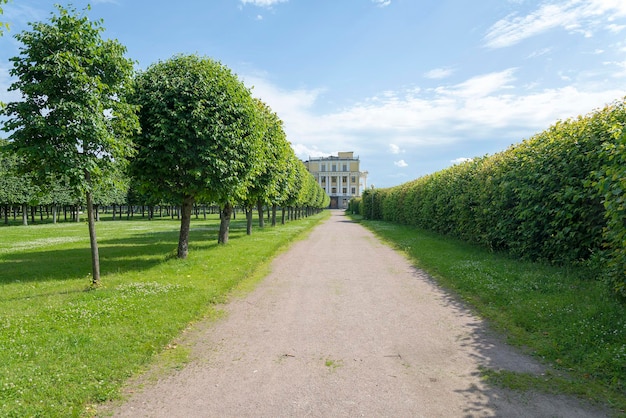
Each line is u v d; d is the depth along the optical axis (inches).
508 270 361.4
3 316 252.8
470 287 324.8
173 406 151.8
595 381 164.6
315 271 437.7
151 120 415.8
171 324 240.1
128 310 261.1
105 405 153.3
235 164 454.6
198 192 457.7
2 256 548.7
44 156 299.1
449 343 214.7
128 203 2023.9
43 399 152.1
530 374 174.7
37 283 364.2
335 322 255.3
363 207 2128.4
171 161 423.5
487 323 246.4
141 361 192.1
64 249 628.1
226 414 145.2
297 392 161.8
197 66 455.5
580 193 310.3
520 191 406.6
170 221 1808.6
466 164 696.4
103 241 763.4
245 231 988.6
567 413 143.3
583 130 330.3
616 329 197.5
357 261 508.4
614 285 231.9
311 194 2060.8
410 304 295.4
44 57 292.2
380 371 181.0
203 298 301.7
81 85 299.6
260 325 250.8
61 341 206.7
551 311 238.8
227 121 452.8
